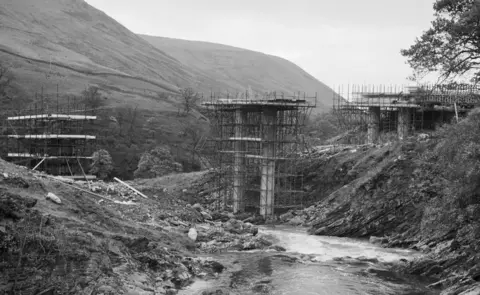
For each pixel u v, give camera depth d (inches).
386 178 2770.7
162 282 1537.9
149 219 2222.0
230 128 3991.1
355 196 2837.1
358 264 2032.5
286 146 4079.7
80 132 4640.8
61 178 2485.2
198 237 2255.2
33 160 3663.9
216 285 1630.2
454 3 2091.5
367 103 3961.6
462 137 1989.4
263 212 3353.8
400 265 1929.1
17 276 1175.6
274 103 3275.1
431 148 2738.7
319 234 2783.0
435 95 3528.5
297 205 3417.8
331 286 1697.8
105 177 4731.8
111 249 1503.4
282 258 2086.6
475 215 1865.2
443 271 1831.9
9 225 1247.5
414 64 2170.3
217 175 3932.1
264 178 3361.2
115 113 7121.1
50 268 1240.2
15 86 7273.6
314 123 6840.6
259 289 1633.9
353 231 2714.1
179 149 6614.2
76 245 1357.0
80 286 1251.2
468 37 2016.5
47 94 7386.8
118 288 1328.7
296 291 1630.2
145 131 6884.8
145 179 4456.2
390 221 2640.3
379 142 3750.0
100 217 1763.0
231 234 2405.3
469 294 1456.7
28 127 4131.4
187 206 2787.9
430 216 2343.8
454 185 1873.8
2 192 1396.4
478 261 1747.0
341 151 3718.0
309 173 3663.9
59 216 1518.2
